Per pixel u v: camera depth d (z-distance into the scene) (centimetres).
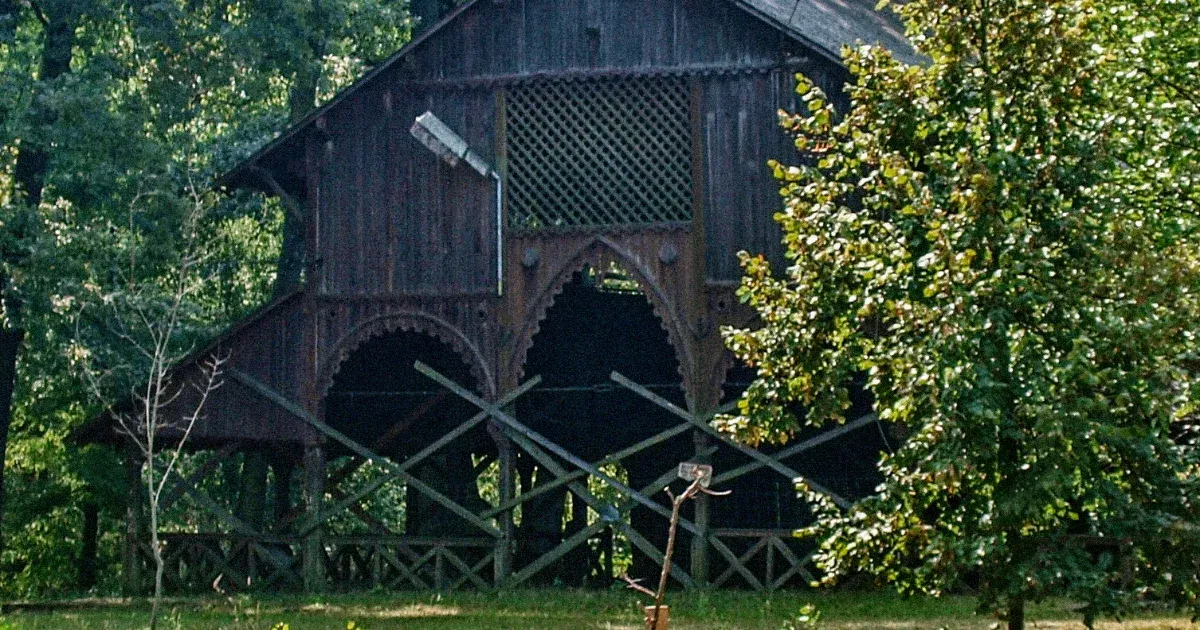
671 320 2823
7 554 4328
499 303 2888
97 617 2472
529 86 2914
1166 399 1505
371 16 3847
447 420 3344
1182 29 2125
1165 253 1586
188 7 3756
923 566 1563
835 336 1686
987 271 1555
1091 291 1549
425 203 2930
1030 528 1553
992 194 1564
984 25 1652
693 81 2866
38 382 3766
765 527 3225
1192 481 1539
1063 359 1520
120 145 3369
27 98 3362
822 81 2830
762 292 1706
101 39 3731
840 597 2605
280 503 3338
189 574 2986
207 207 3222
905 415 1580
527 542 3456
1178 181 1970
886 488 1572
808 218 1673
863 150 1688
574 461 2830
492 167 2909
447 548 2888
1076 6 1638
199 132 4366
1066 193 1602
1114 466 1549
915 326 1568
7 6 3609
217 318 4388
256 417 2947
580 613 2494
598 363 3347
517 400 3266
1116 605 1513
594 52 2902
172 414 2953
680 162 2859
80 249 3253
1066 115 1627
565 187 2891
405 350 3334
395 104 2952
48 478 4203
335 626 2319
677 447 3344
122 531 4447
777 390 1705
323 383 2931
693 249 2828
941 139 1683
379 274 2928
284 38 3694
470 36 2941
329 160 2962
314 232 2952
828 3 3400
